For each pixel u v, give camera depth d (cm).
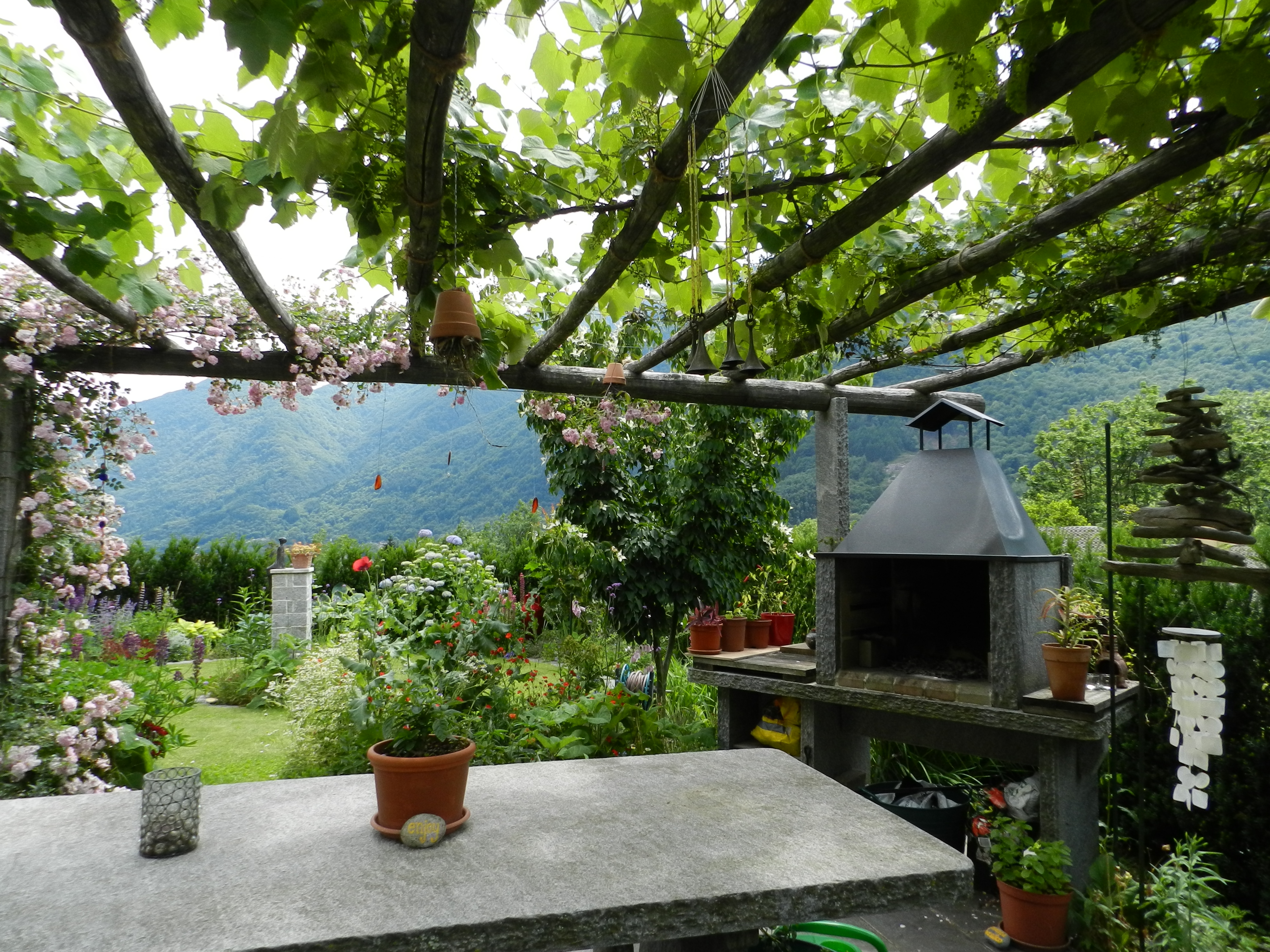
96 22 152
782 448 651
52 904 164
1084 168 294
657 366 513
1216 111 215
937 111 240
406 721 212
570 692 587
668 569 615
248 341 392
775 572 683
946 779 473
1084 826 369
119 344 380
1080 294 345
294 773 498
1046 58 180
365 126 208
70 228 265
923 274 338
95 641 718
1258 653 385
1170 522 281
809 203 287
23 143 242
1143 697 337
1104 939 334
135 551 1195
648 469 664
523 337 386
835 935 252
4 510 378
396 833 202
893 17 191
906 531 414
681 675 684
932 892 183
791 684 444
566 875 179
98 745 424
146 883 175
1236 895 377
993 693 368
